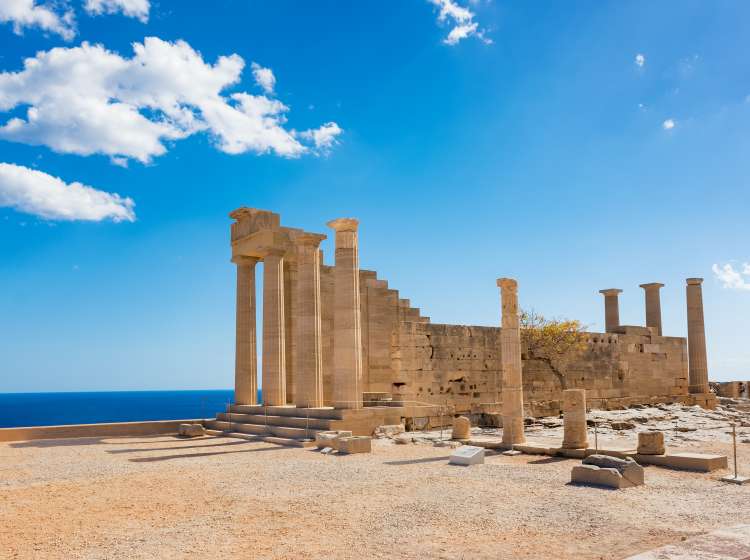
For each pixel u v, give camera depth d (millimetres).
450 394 31719
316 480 14680
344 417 23188
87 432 26828
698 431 24875
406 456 18859
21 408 164625
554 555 8766
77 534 10164
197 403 198000
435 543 9398
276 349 27250
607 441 21109
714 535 8617
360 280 29703
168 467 17250
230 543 9508
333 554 8906
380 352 29719
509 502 12133
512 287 21297
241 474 15719
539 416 34344
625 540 9469
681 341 45094
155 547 9352
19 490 14031
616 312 42844
